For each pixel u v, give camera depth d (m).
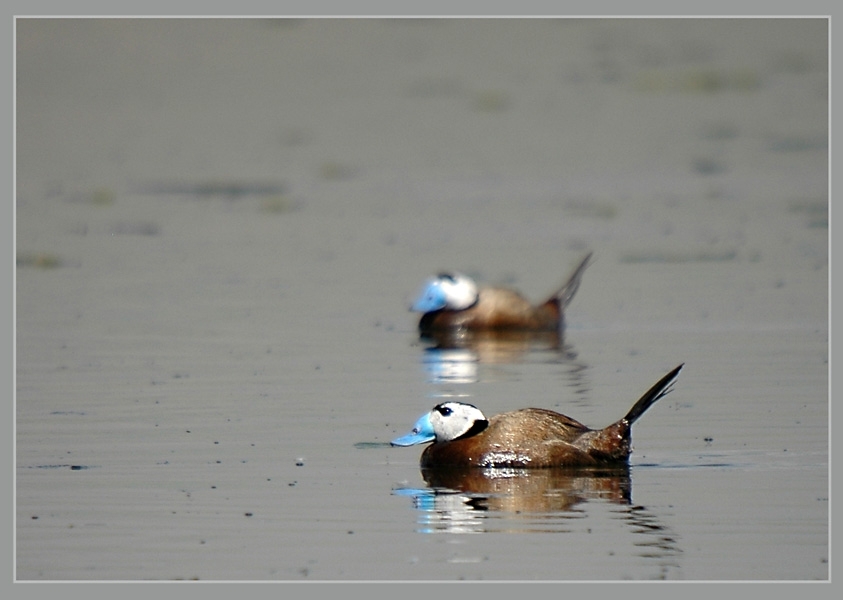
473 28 110.44
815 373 35.41
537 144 82.31
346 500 25.03
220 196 70.06
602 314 45.69
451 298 44.62
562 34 109.69
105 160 78.75
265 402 33.06
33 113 90.25
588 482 26.16
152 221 63.75
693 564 21.34
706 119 87.62
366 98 94.69
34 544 22.56
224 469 27.06
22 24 104.00
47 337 41.44
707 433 29.39
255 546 22.45
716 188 69.75
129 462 27.53
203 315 45.25
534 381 35.66
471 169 76.50
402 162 78.50
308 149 81.88
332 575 21.09
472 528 23.19
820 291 47.62
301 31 108.44
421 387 34.94
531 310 44.62
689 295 47.81
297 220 64.19
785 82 97.06
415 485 26.09
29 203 67.88
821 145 80.12
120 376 36.03
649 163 76.75
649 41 108.25
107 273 52.56
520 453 27.16
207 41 106.12
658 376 35.69
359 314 45.91
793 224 60.62
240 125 87.62
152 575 21.17
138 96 94.88
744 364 36.78
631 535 22.72
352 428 30.52
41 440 29.28
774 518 23.50
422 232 61.09
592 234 59.84
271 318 44.97
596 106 91.75
